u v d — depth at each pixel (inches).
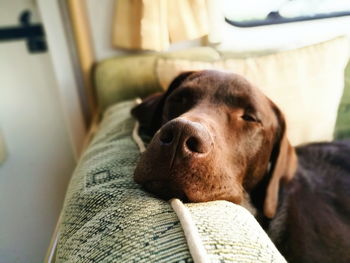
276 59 50.8
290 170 41.7
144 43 47.3
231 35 59.4
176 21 45.2
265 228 39.3
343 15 67.4
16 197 69.2
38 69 76.1
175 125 20.7
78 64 68.8
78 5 59.1
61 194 69.3
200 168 21.1
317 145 54.7
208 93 33.3
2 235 60.4
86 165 30.4
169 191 21.4
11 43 72.6
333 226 41.9
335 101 51.0
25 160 78.7
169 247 14.9
